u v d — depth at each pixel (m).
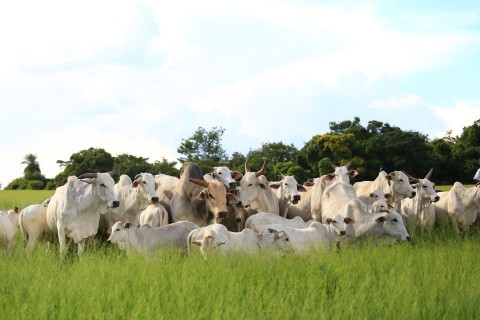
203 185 13.45
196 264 9.39
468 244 12.62
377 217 12.94
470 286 8.53
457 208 16.62
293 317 7.08
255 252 10.43
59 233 12.61
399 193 16.27
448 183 39.91
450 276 8.88
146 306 7.17
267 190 15.17
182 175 14.09
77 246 12.98
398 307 7.38
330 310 7.22
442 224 16.97
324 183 15.82
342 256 10.48
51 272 9.16
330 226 12.73
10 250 12.40
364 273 9.12
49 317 6.95
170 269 9.09
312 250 10.87
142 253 10.80
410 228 15.69
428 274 9.16
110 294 7.46
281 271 9.09
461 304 7.59
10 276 8.76
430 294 7.86
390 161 38.50
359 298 7.63
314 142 38.03
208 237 10.31
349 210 13.51
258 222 13.06
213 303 7.34
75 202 12.58
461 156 40.38
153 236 11.71
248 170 15.66
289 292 7.76
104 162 38.78
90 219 12.75
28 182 72.31
